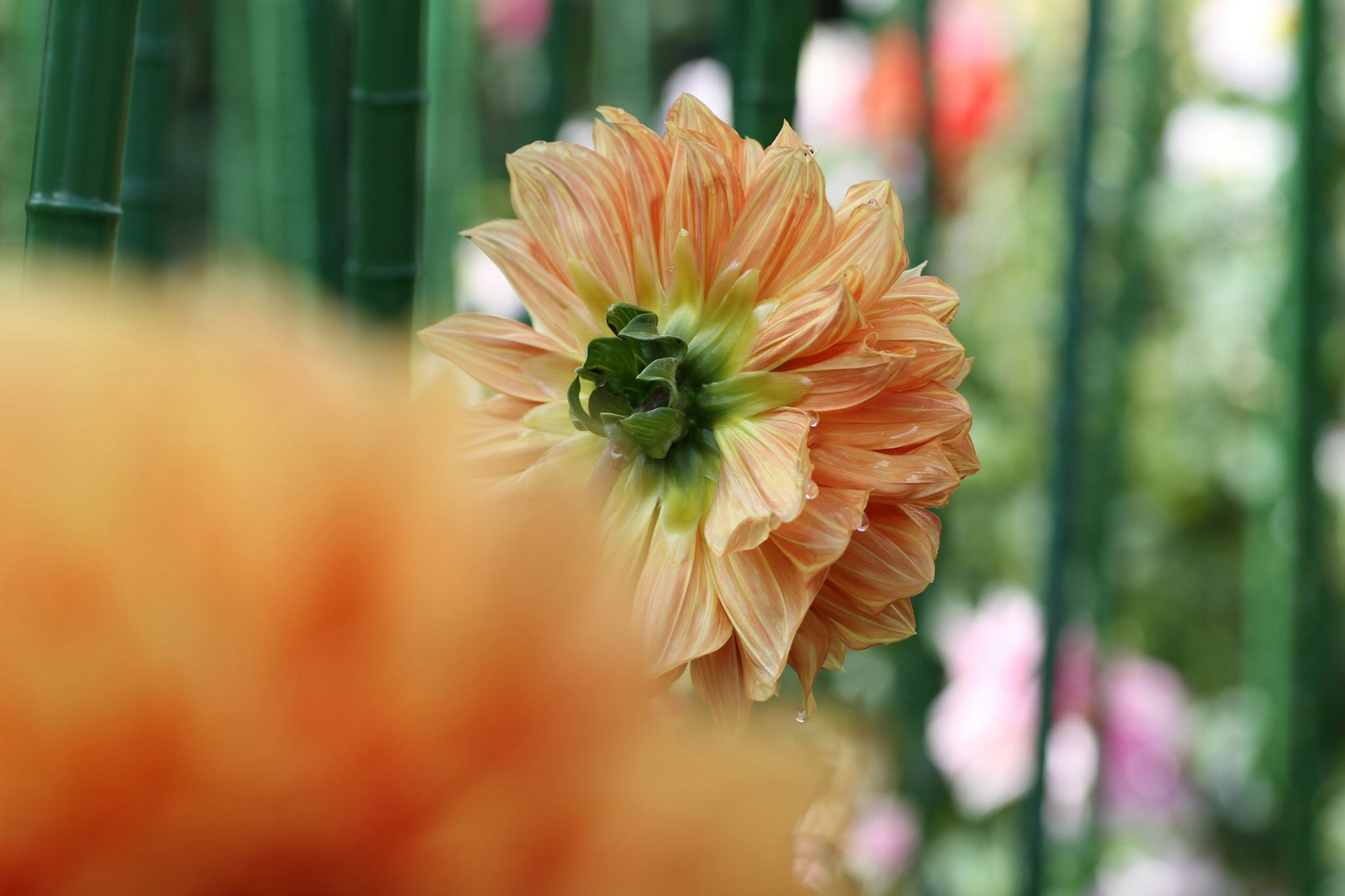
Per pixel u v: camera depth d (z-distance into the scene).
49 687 0.11
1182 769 1.88
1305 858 1.44
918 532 0.73
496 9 2.18
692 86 2.14
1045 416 1.80
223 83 1.65
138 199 0.96
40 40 1.32
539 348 0.76
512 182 0.75
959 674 1.79
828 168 2.22
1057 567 1.23
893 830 1.41
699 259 0.74
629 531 0.73
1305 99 1.33
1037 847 1.24
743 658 0.72
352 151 0.81
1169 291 2.03
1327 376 1.92
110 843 0.11
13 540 0.11
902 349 0.73
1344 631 1.84
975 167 2.21
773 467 0.72
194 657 0.11
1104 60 1.22
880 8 2.16
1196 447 1.99
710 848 0.13
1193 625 2.00
